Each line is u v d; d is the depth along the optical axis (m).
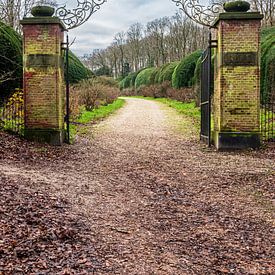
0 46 15.46
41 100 12.19
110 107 29.66
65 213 5.50
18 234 4.50
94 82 29.80
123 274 3.82
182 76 36.00
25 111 12.23
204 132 13.34
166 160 10.27
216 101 12.33
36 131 12.14
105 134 15.46
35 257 4.01
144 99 43.81
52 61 12.12
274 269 4.04
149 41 69.06
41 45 12.12
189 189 7.35
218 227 5.30
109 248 4.44
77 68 28.98
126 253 4.33
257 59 11.69
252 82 11.75
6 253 4.02
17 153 9.83
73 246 4.38
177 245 4.64
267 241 4.82
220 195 6.93
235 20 11.67
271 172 8.56
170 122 20.11
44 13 12.23
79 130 15.95
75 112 19.69
